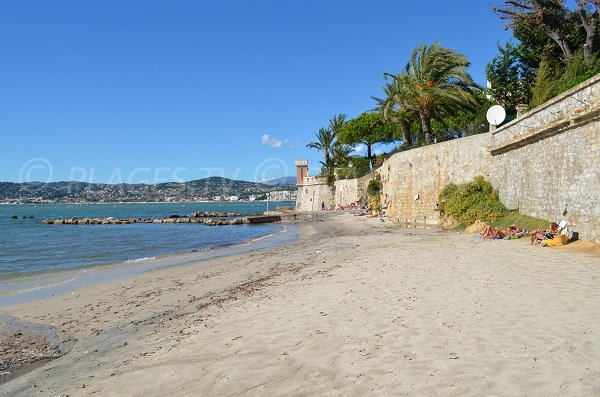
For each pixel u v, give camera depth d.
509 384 4.59
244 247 26.30
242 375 5.44
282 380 5.20
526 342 5.71
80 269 18.84
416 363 5.34
